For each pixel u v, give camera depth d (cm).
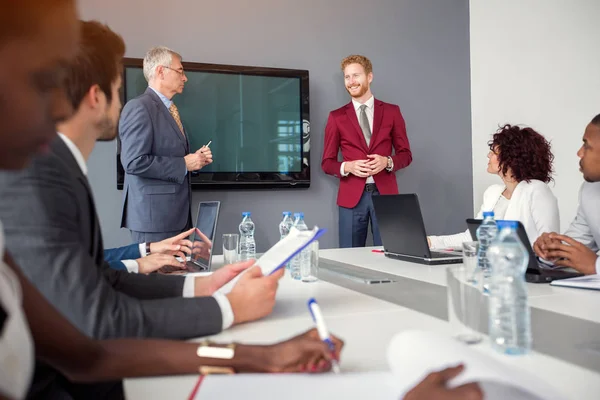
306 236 112
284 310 116
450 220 454
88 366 71
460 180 457
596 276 143
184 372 74
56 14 47
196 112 378
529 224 233
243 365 73
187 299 95
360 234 398
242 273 115
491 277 91
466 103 458
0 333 49
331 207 421
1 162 49
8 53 45
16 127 46
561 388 67
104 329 83
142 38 371
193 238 214
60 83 50
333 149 396
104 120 106
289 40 408
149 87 319
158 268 171
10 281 55
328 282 155
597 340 88
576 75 458
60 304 83
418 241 198
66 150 94
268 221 404
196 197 386
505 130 263
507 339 82
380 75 433
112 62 104
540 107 462
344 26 423
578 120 460
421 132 445
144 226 308
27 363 53
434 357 62
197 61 384
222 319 95
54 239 83
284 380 70
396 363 66
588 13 455
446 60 452
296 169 403
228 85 385
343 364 78
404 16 440
